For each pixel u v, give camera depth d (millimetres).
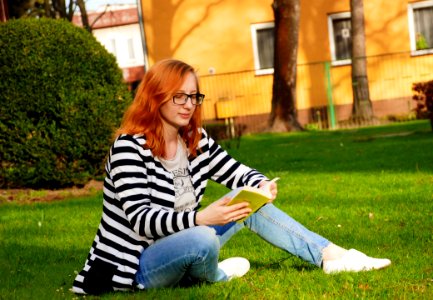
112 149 3717
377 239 5262
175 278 3816
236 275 4246
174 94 3672
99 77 9273
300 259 4629
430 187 7703
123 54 36875
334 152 12914
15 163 9125
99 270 3762
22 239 6266
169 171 3793
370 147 13172
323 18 22766
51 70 8945
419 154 11133
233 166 4094
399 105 22562
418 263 4398
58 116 8969
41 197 8938
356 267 4141
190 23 23078
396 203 6879
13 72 8875
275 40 20328
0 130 8984
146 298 3719
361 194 7656
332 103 21703
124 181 3645
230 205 3568
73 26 9359
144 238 3777
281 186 8836
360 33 21297
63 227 6770
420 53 22391
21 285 4527
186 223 3617
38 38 9000
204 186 3977
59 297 4016
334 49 22812
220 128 21438
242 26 22984
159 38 23109
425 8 22531
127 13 36656
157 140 3705
